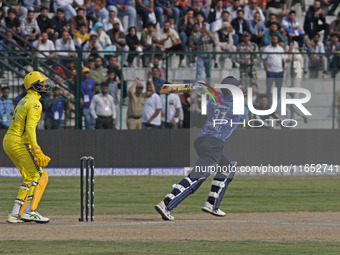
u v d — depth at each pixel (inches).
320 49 3757.4
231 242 1201.4
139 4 3634.4
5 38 3245.6
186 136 2952.8
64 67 2886.3
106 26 3550.7
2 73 2812.5
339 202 2003.0
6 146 1429.6
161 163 2945.4
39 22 3390.7
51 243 1184.2
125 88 2950.3
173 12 3668.8
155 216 1632.6
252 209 1815.9
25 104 1409.9
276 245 1173.7
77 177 2802.7
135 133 2930.6
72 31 3447.3
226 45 3577.8
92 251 1106.1
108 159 2915.8
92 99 2918.3
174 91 1565.0
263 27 3693.4
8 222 1449.3
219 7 3693.4
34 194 1416.1
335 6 3988.7
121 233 1298.0
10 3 3472.0
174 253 1093.1
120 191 2304.4
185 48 3597.4
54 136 2871.6
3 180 2677.2
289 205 1921.8
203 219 1550.2
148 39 3538.4
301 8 3924.7
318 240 1229.1
